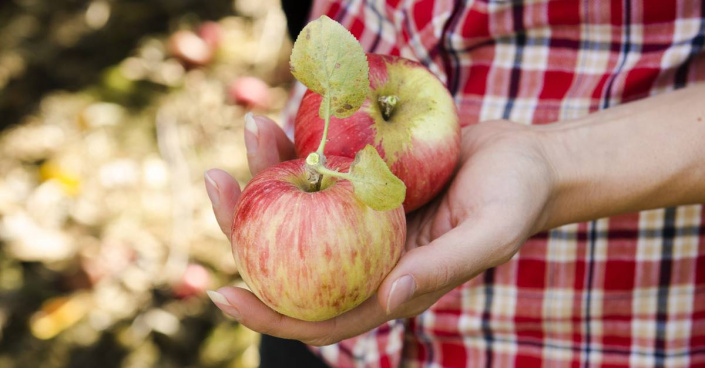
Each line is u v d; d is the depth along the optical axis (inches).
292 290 20.8
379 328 27.7
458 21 26.4
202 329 47.5
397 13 27.6
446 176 23.5
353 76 21.0
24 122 51.9
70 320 46.0
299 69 21.1
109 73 53.6
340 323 22.3
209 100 53.6
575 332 26.8
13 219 47.4
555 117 26.2
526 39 26.2
